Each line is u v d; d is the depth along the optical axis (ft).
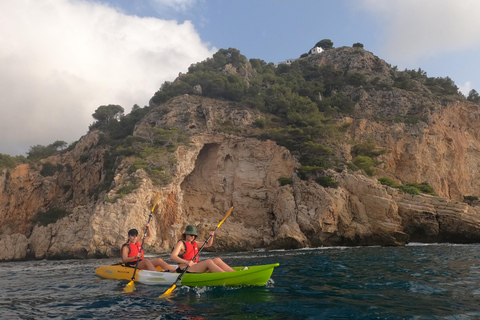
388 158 170.81
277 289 28.78
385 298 24.95
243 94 189.37
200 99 177.58
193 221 141.28
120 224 112.88
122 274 36.50
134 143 147.64
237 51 254.06
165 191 129.70
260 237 129.08
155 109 178.81
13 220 160.45
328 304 23.29
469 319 19.27
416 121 179.32
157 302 24.70
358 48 274.36
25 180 168.35
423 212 118.21
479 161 188.14
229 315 20.83
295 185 131.64
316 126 151.43
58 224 133.08
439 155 176.04
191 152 147.33
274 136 153.69
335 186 123.85
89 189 170.60
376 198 120.26
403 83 216.13
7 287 36.73
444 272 38.24
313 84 219.82
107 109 230.48
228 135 156.04
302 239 116.78
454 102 196.65
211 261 30.83
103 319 20.81
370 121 178.60
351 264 49.67
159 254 116.67
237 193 146.92
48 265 78.95
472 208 125.39
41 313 22.79
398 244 116.26
